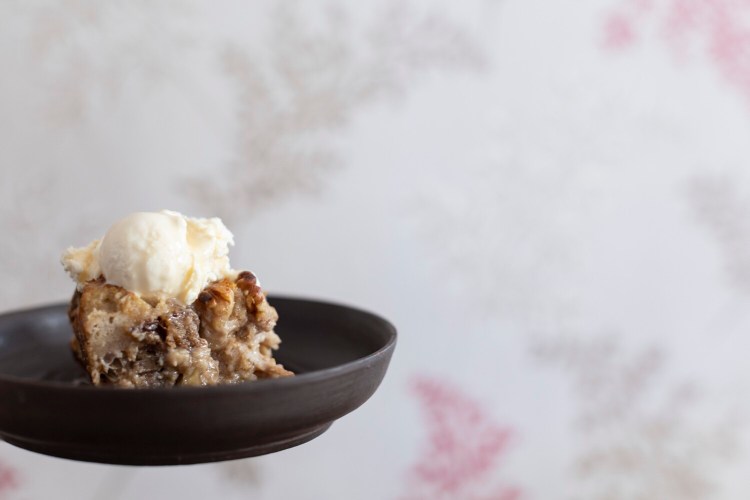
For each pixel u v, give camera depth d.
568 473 1.07
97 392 0.60
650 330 1.06
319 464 1.05
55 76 0.97
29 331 0.78
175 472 1.03
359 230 1.02
